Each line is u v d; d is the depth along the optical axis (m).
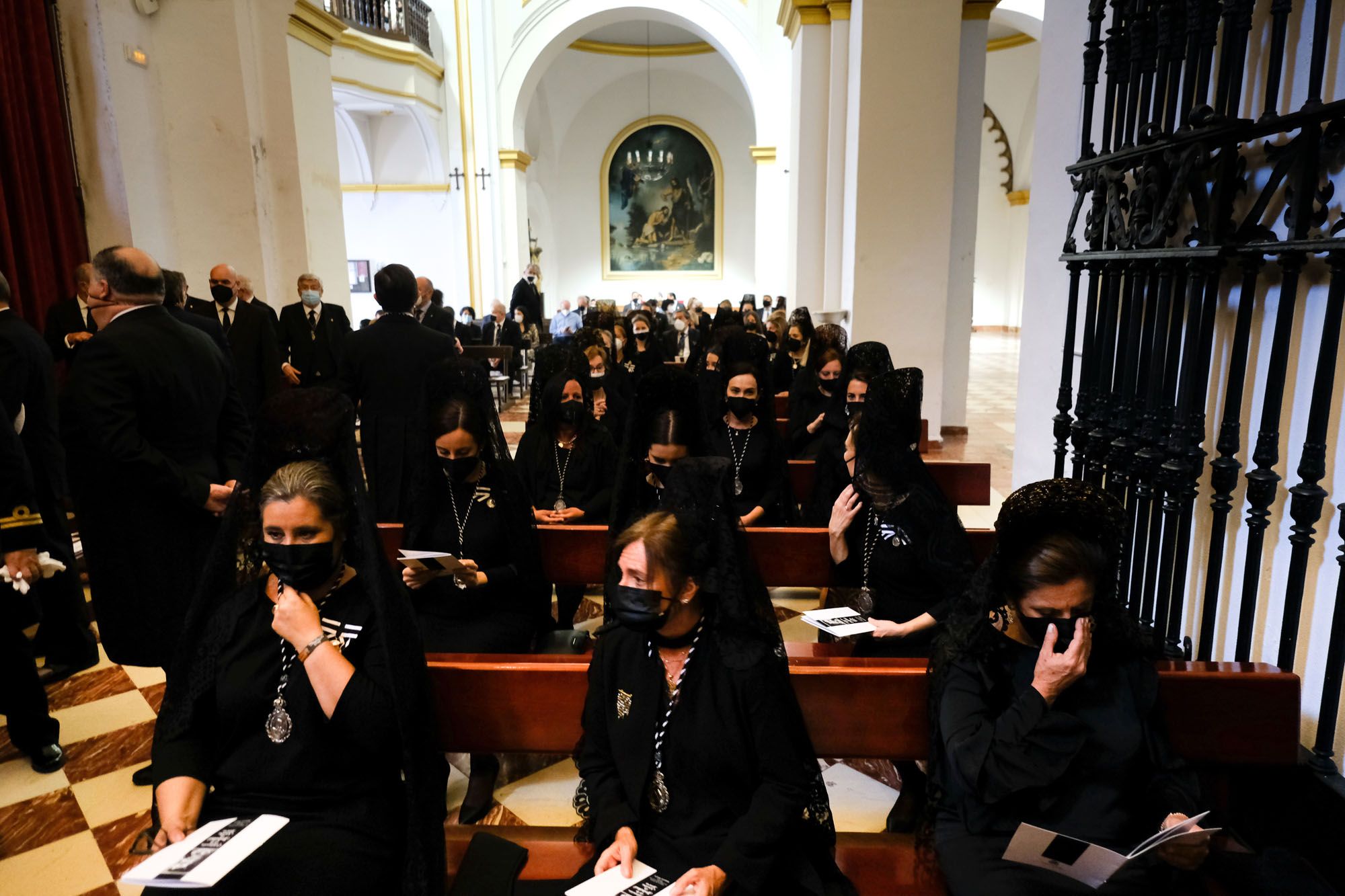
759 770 1.79
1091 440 2.99
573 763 3.11
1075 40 3.61
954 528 2.74
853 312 8.14
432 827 1.83
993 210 26.77
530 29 18.00
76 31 5.85
